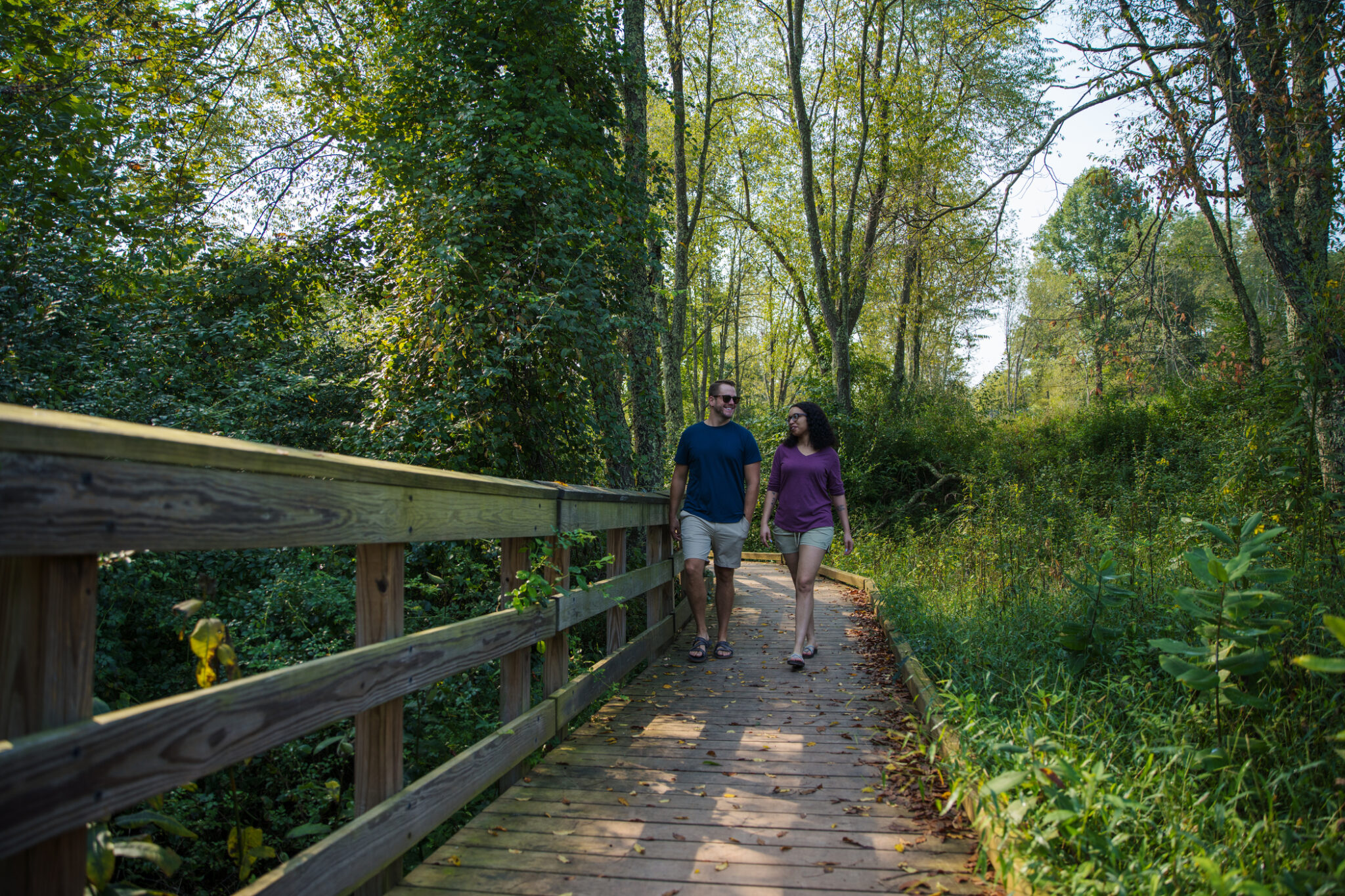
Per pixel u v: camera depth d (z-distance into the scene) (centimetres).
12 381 601
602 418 716
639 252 745
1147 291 1131
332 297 908
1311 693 344
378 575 254
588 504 457
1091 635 434
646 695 512
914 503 1941
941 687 447
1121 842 252
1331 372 564
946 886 258
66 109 653
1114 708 383
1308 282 624
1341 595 403
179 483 171
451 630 292
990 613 601
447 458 610
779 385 4500
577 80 761
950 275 1909
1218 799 286
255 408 736
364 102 872
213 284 835
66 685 150
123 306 774
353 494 232
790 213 2564
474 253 615
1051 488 1055
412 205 664
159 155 875
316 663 214
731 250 3525
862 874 269
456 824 381
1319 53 677
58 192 674
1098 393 1961
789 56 2047
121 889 187
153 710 163
